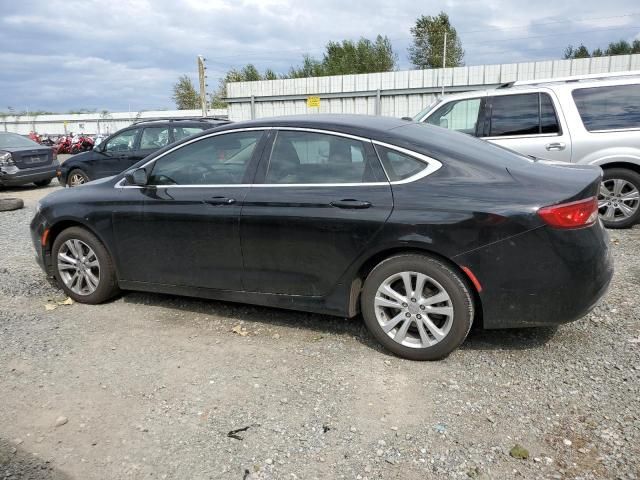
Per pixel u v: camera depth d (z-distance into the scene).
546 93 6.96
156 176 4.45
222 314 4.50
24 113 57.38
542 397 3.10
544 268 3.25
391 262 3.56
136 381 3.42
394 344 3.63
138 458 2.68
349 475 2.52
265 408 3.08
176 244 4.28
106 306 4.78
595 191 3.38
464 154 3.60
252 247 3.96
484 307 3.39
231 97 29.89
